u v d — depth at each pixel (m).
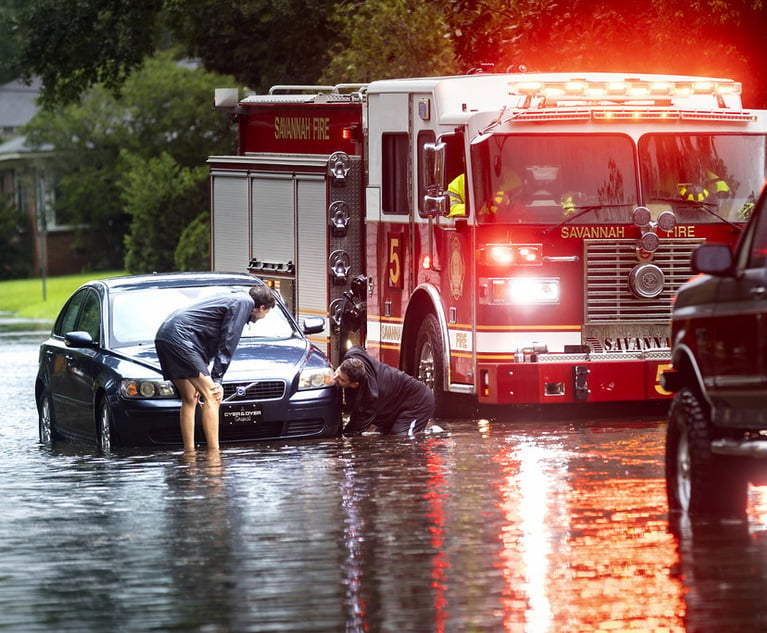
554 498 36.50
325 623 25.09
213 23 127.25
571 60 74.56
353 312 61.91
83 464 46.16
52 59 139.75
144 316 52.78
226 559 30.42
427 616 25.34
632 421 53.50
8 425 62.53
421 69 88.25
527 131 52.72
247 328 53.31
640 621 24.64
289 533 33.00
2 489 40.84
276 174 65.38
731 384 31.70
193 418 48.31
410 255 57.97
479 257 52.59
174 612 26.12
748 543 30.61
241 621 25.38
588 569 28.52
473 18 84.56
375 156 60.50
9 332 136.25
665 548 30.22
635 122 53.28
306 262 63.56
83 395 52.06
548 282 52.56
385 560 29.88
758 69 70.06
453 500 36.66
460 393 55.94
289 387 49.97
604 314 52.88
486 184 52.56
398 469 42.31
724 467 33.03
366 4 89.69
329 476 41.34
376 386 51.28
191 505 37.06
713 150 53.97
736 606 25.48
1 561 30.81
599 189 53.00
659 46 69.56
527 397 52.25
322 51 121.31
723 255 31.34
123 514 36.06
